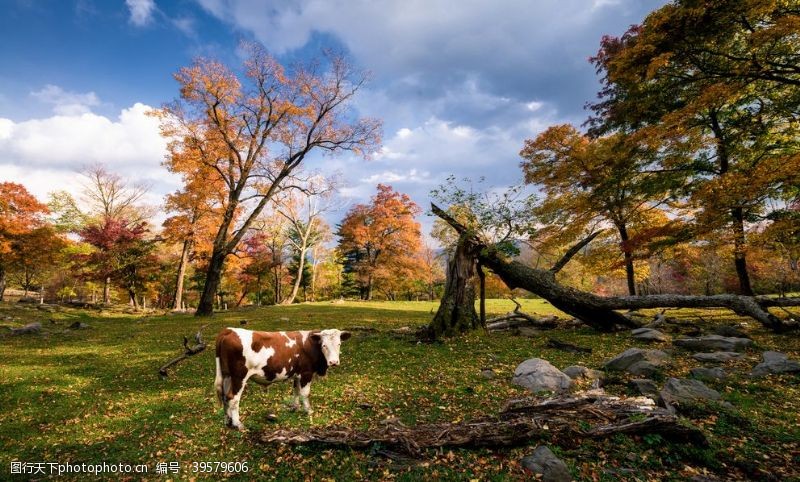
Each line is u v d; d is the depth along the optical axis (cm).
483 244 1627
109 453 623
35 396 934
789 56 1446
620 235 2405
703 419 614
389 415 714
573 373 909
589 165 2225
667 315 1964
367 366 1118
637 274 2642
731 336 1338
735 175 1482
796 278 2733
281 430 624
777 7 1279
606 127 2202
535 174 2417
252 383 959
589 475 477
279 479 514
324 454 564
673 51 1465
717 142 1772
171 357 1347
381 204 4781
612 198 2217
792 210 1585
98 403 877
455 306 1580
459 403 762
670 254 2114
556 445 539
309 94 2642
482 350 1262
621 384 834
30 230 3189
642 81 1777
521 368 905
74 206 4400
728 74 1402
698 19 1348
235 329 695
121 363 1277
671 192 2006
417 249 4912
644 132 1600
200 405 831
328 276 6344
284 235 4931
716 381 823
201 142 2552
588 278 4147
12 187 3130
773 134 1706
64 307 3173
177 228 2909
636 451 518
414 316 2595
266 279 5306
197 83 2422
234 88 2530
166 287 5169
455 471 499
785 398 722
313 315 2617
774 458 501
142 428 718
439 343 1410
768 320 1318
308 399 798
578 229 2267
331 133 2747
